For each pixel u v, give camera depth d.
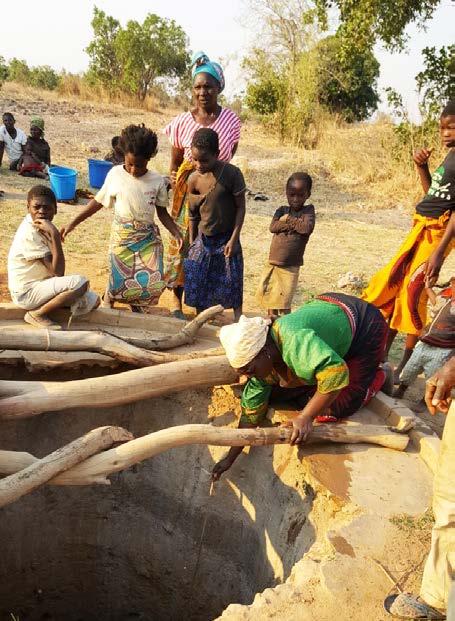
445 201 4.31
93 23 28.44
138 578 5.46
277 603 2.91
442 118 4.34
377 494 3.67
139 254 5.13
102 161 11.29
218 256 5.11
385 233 10.48
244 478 4.56
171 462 5.00
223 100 22.41
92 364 4.67
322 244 9.34
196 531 4.96
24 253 4.70
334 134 18.41
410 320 4.65
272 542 4.22
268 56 19.59
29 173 11.75
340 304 3.98
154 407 4.93
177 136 5.27
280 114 19.48
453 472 2.69
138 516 5.30
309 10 18.56
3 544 5.22
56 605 5.66
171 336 4.89
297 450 4.02
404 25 13.93
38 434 4.96
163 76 29.58
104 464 3.71
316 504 3.76
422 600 2.88
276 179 14.27
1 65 32.09
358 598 2.96
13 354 4.50
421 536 3.36
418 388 5.03
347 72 21.73
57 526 5.34
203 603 5.07
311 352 3.56
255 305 6.35
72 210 9.65
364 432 4.09
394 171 14.40
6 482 3.49
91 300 4.93
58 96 26.94
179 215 5.32
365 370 4.11
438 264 4.30
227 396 4.66
